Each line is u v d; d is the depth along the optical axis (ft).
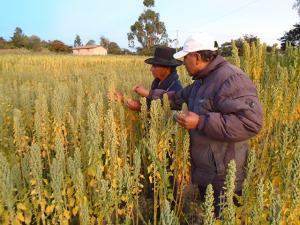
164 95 11.80
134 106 13.74
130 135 14.34
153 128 10.90
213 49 9.91
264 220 7.32
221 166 9.90
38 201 9.23
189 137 10.41
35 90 22.63
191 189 14.24
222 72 9.59
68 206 9.84
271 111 11.85
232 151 9.78
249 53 15.14
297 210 7.21
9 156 12.79
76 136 13.14
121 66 78.02
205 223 6.23
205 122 9.16
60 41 291.99
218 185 10.07
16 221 9.19
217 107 9.55
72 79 39.32
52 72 52.44
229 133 9.01
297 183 6.94
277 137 11.75
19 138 12.63
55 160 8.83
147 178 13.76
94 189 9.89
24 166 10.00
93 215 10.25
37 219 9.56
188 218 12.37
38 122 12.57
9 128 16.39
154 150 9.79
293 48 17.34
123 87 21.21
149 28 257.14
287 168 7.38
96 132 9.91
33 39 294.46
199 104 10.03
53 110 13.92
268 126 12.07
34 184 9.41
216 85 9.64
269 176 10.37
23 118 16.30
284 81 12.98
